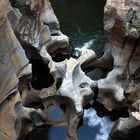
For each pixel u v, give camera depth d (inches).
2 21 690.8
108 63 927.7
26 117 753.6
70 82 804.6
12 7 886.4
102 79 856.3
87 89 823.1
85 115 820.0
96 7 1238.3
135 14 790.5
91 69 944.3
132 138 725.9
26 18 889.5
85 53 933.8
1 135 658.8
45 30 950.4
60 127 778.8
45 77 914.7
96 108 836.0
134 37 780.0
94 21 1158.3
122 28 792.3
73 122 763.4
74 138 749.3
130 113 743.1
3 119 677.3
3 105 679.7
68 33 1103.0
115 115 816.9
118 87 823.1
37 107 824.9
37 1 881.5
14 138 685.3
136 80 830.5
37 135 764.0
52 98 827.4
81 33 1099.3
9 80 692.7
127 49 815.1
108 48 906.1
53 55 1004.6
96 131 780.6
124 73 832.3
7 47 711.1
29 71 799.1
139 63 816.9
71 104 788.6
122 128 713.0
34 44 905.5
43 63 932.0
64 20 1172.5
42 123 784.3
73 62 848.3
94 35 1087.0
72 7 1243.2
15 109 719.7
